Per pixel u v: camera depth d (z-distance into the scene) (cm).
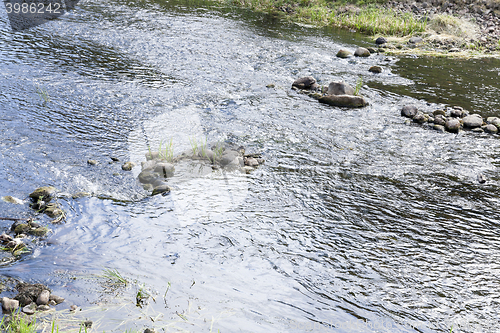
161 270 392
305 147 680
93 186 527
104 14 1561
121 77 955
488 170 637
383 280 397
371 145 703
